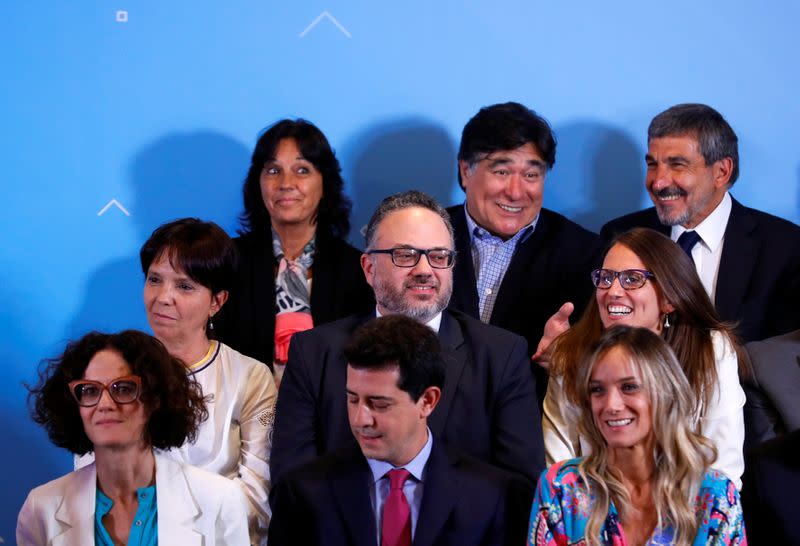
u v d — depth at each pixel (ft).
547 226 17.33
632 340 11.28
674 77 19.15
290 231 17.25
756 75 19.17
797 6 19.15
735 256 16.87
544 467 13.32
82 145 19.01
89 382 11.46
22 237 18.99
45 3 18.94
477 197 16.79
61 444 11.96
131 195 19.03
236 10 18.95
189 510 11.64
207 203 19.06
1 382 18.83
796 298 16.75
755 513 11.82
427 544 11.36
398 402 11.28
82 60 18.99
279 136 17.11
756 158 19.25
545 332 15.37
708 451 11.66
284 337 16.65
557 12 19.02
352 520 11.50
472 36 19.02
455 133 19.12
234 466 14.88
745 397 14.79
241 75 19.01
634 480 11.26
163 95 19.01
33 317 18.97
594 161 19.12
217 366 15.17
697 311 14.05
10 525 18.69
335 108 19.07
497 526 11.57
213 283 15.10
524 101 19.10
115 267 19.02
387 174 19.12
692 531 10.80
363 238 19.13
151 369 11.72
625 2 19.04
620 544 10.89
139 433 11.57
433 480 11.57
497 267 17.21
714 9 19.08
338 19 18.99
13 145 18.99
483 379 13.50
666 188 16.75
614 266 14.15
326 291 16.99
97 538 11.57
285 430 13.64
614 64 19.08
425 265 13.51
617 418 11.09
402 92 19.07
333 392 13.52
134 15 18.95
